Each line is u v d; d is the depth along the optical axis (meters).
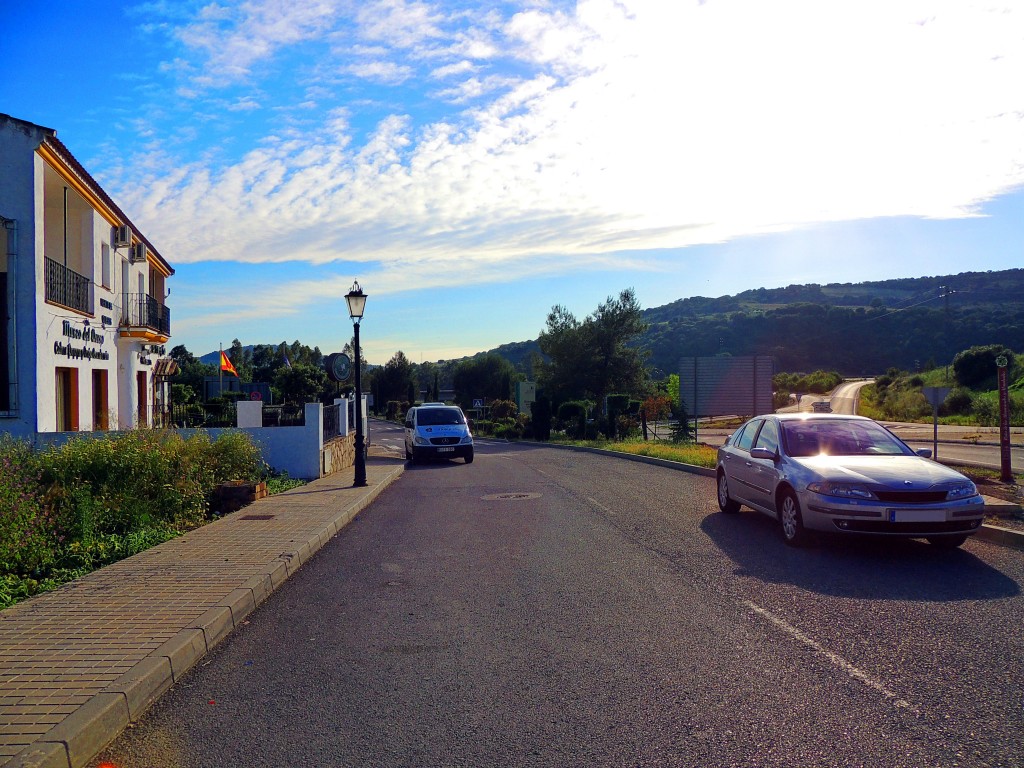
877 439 9.64
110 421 18.81
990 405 39.00
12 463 9.55
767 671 4.89
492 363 72.69
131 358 23.75
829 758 3.71
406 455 26.17
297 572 8.15
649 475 17.61
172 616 5.93
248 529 10.08
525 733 4.06
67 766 3.71
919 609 6.19
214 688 4.83
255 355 66.75
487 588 7.22
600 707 4.38
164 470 10.99
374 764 3.76
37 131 16.06
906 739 3.90
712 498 13.31
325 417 18.84
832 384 71.38
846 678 4.74
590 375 49.00
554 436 39.78
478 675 4.94
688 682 4.73
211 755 3.90
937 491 7.96
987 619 5.88
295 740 4.05
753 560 8.15
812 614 6.12
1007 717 4.14
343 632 5.96
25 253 16.00
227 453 14.02
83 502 9.43
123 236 22.02
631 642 5.52
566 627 5.92
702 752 3.80
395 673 5.02
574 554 8.67
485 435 47.22
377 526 11.18
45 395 16.47
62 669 4.73
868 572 7.49
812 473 8.55
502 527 10.73
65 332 17.80
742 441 11.12
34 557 7.90
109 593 6.64
